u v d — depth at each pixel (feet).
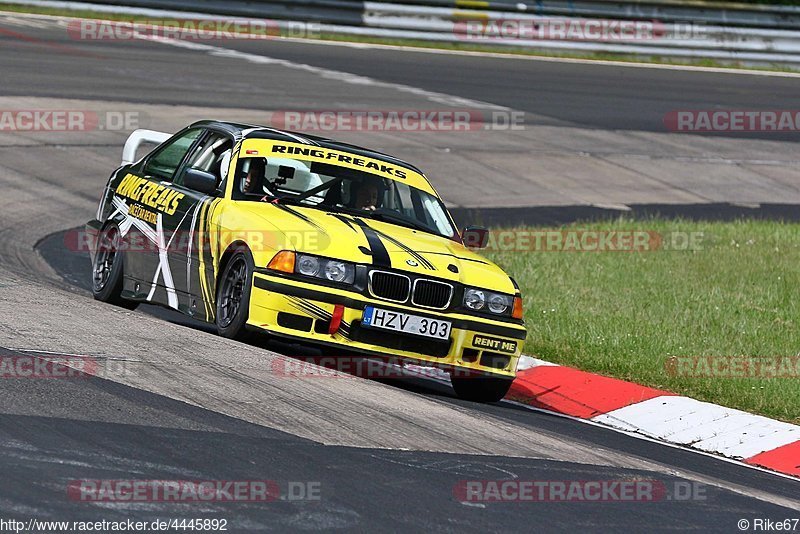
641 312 111.45
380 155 92.32
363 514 47.44
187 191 87.56
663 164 211.82
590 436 74.49
